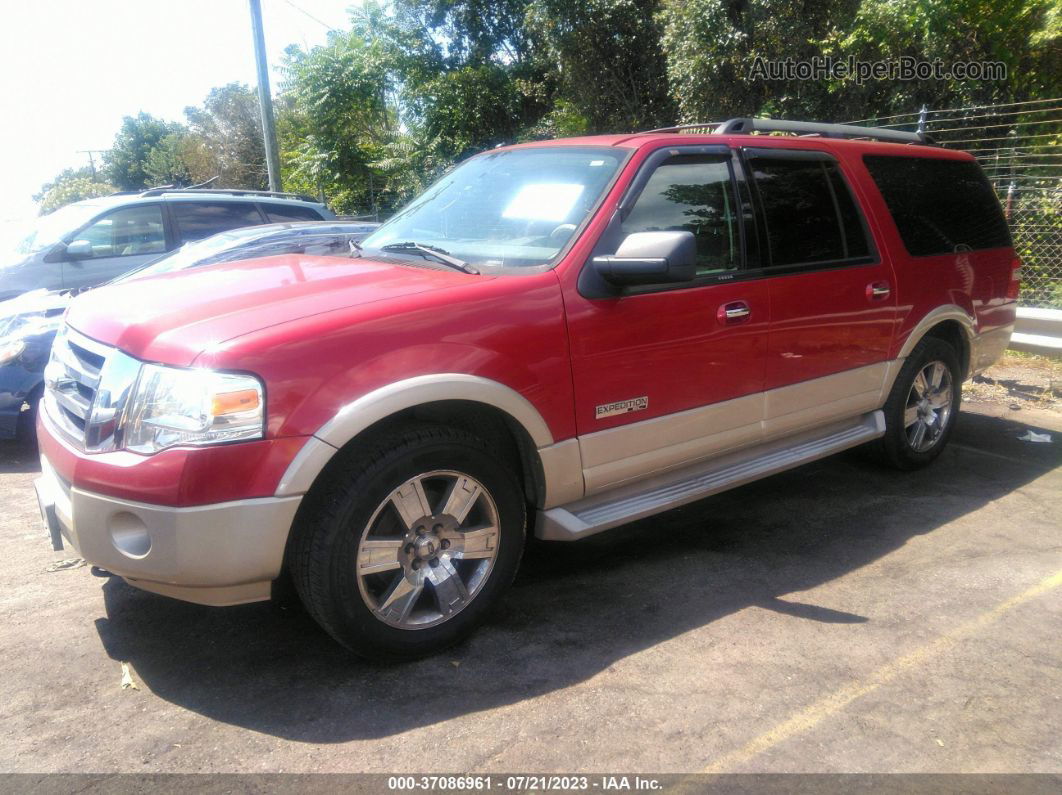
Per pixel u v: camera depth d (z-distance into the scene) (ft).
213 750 8.59
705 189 12.67
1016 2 37.40
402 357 9.49
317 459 8.92
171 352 8.98
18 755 8.54
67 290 24.95
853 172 15.12
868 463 17.71
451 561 10.33
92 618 11.43
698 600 11.85
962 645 10.71
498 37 76.02
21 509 16.16
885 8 38.88
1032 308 27.76
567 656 10.37
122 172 226.17
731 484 13.07
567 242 11.25
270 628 11.09
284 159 106.63
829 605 11.72
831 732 8.94
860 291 14.62
